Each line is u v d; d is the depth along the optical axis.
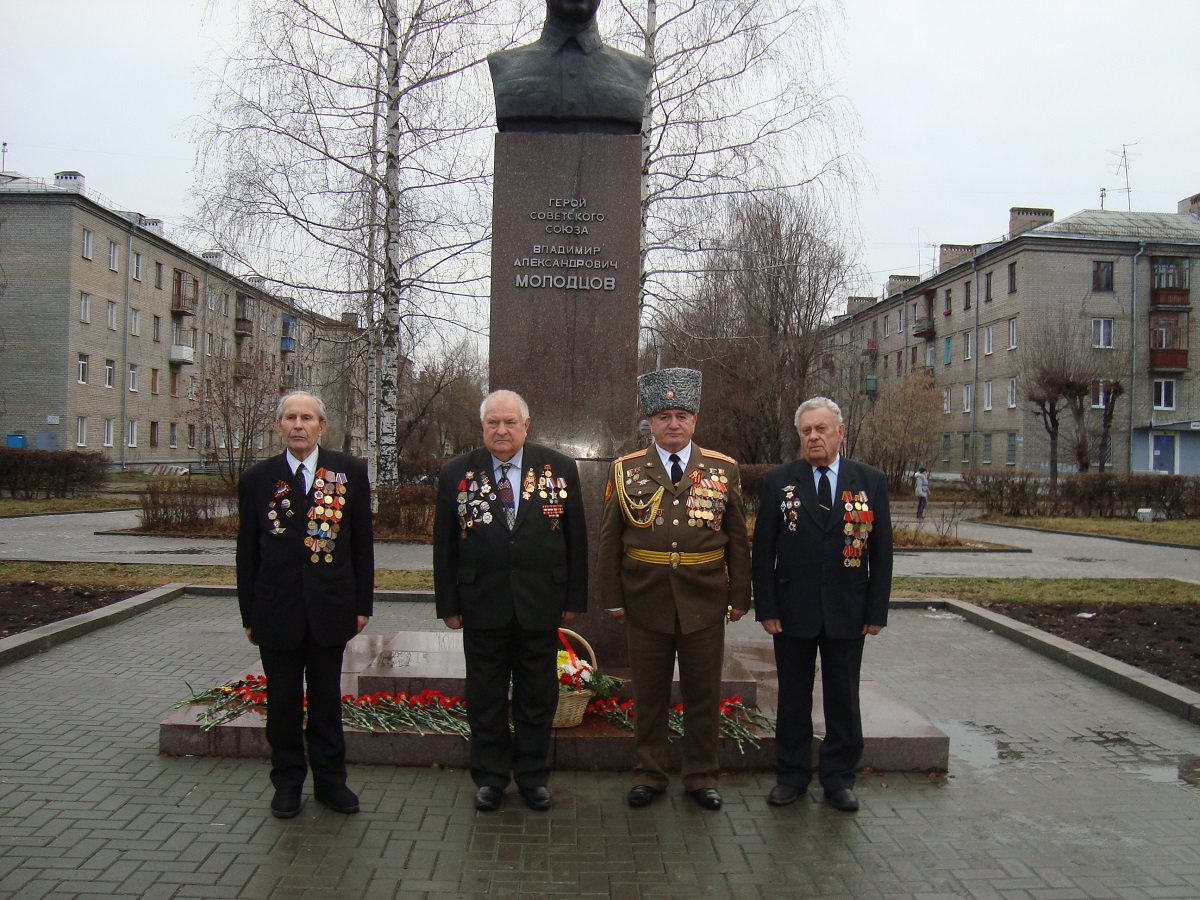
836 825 3.86
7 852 3.46
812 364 28.23
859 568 4.06
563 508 4.04
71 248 33.72
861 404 37.16
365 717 4.62
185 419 42.78
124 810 3.86
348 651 6.00
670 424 4.04
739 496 4.12
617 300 5.62
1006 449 36.62
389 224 16.44
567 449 5.58
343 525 3.88
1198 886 3.37
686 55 14.41
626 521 4.09
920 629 8.61
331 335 18.86
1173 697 5.75
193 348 42.69
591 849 3.57
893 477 36.44
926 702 6.01
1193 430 35.03
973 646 7.82
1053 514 25.34
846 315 36.56
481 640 3.94
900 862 3.53
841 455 4.27
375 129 16.47
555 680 4.06
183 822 3.75
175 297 41.78
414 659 5.53
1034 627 8.14
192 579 10.22
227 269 16.62
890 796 4.22
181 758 4.50
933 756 4.56
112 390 36.81
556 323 5.62
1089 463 31.17
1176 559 15.16
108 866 3.36
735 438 29.52
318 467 3.90
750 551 4.25
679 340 16.72
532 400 5.61
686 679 4.02
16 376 33.47
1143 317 35.47
